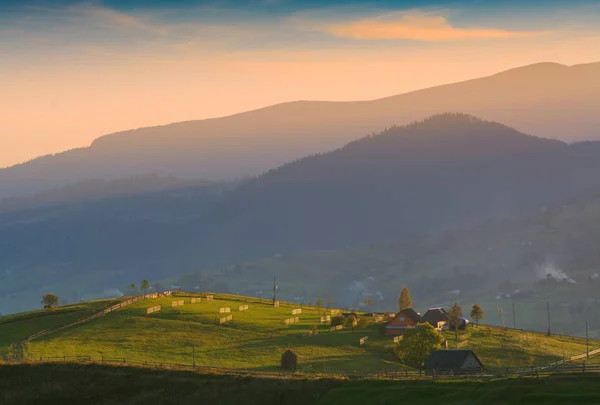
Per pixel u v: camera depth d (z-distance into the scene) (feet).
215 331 552.00
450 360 444.55
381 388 318.04
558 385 288.51
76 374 359.05
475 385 307.78
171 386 344.08
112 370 361.71
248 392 332.60
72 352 447.42
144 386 345.72
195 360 447.83
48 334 522.06
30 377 357.82
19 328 546.26
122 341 498.28
